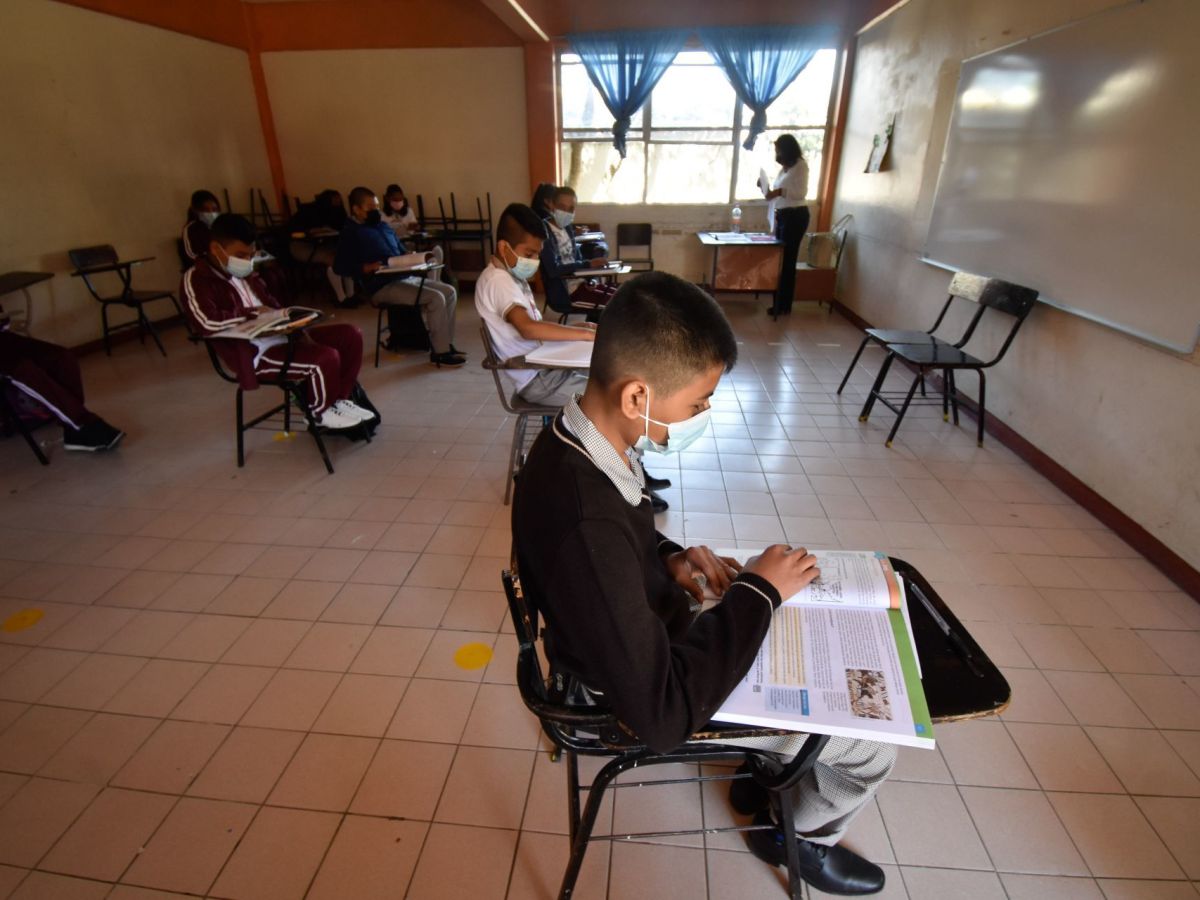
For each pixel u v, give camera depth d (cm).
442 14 567
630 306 68
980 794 132
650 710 64
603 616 63
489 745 144
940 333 362
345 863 120
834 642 81
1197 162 190
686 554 104
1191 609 184
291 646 172
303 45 589
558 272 395
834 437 301
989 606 186
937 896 114
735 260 529
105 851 122
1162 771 136
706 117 604
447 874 118
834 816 101
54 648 172
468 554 212
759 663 78
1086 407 241
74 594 193
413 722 149
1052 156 259
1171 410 201
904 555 210
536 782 135
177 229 518
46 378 270
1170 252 200
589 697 99
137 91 474
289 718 150
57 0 409
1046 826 126
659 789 133
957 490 252
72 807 130
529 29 511
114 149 456
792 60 557
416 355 440
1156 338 205
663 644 66
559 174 616
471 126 605
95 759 141
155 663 167
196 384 379
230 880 117
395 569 204
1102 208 230
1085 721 148
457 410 338
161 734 146
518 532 74
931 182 375
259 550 215
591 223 639
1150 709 151
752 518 232
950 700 82
